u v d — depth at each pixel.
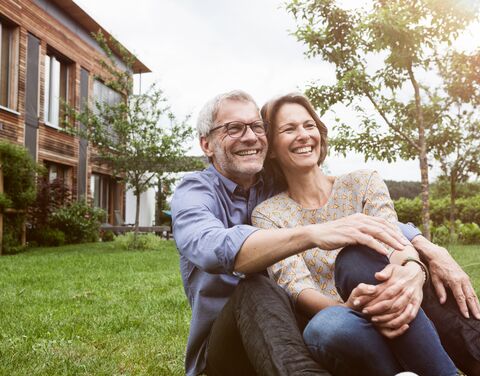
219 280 1.95
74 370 2.80
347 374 1.50
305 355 1.43
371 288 1.53
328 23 7.72
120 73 13.79
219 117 2.05
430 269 1.85
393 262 1.67
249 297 1.64
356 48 7.87
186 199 1.91
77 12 16.52
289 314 1.59
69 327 3.83
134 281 6.45
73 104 16.88
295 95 2.17
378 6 7.48
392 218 2.03
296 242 1.61
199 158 13.91
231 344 1.77
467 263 7.95
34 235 13.55
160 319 4.13
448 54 8.66
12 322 3.99
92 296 5.29
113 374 2.74
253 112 2.08
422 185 8.09
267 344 1.47
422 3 7.13
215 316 1.97
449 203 19.39
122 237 13.52
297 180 2.17
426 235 8.00
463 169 13.87
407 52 7.31
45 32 15.25
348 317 1.49
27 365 2.90
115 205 20.50
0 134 13.23
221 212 2.03
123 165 13.22
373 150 8.77
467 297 1.78
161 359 3.01
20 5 14.02
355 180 2.12
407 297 1.53
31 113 14.63
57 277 6.81
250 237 1.64
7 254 11.12
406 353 1.53
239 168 2.05
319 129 2.22
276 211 2.11
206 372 2.05
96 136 13.33
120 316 4.23
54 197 14.47
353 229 1.60
